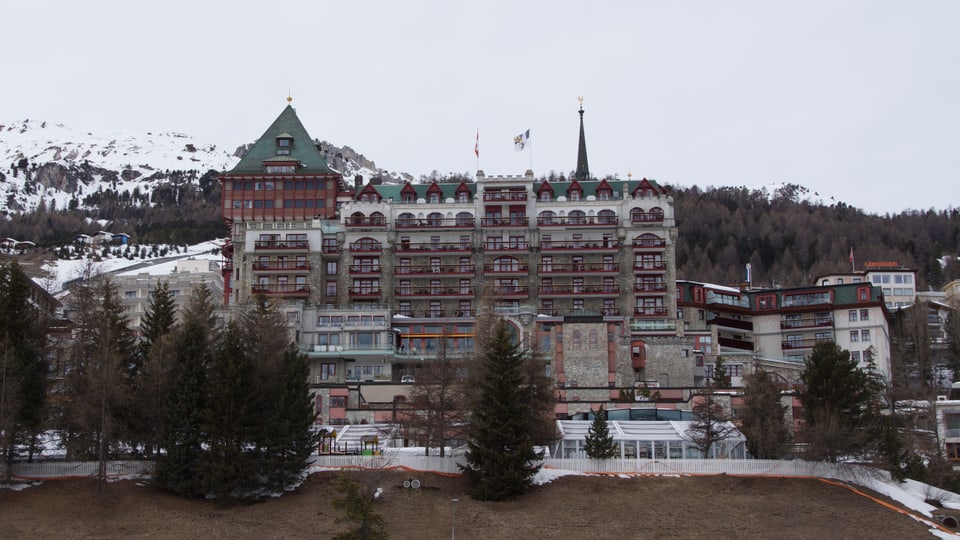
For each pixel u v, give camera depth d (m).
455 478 102.88
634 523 93.50
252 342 110.69
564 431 112.81
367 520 81.56
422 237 171.00
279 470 98.06
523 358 116.69
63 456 106.19
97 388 99.75
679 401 129.12
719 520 94.31
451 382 114.19
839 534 91.62
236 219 179.75
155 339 113.31
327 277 168.62
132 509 94.50
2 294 107.19
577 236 170.00
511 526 92.81
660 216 169.62
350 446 112.88
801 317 169.25
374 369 149.00
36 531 89.00
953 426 127.88
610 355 142.00
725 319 171.25
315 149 185.75
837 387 108.00
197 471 97.69
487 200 172.25
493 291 166.25
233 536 90.00
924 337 168.38
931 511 97.81
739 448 109.62
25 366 101.69
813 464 103.69
